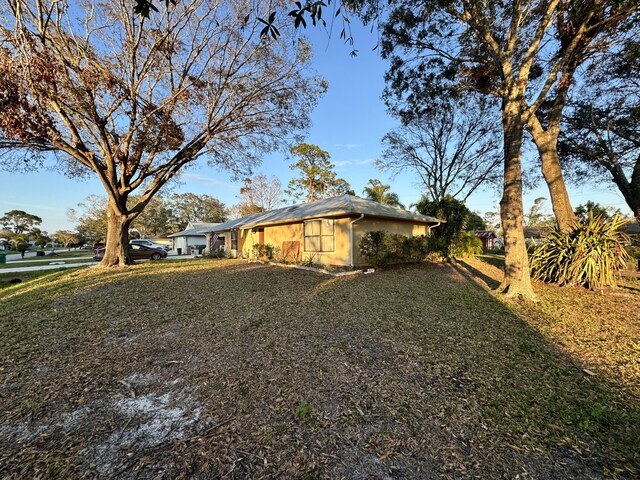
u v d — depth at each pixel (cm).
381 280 801
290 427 208
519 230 629
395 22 858
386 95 1121
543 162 867
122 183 1165
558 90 845
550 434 199
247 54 1041
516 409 228
